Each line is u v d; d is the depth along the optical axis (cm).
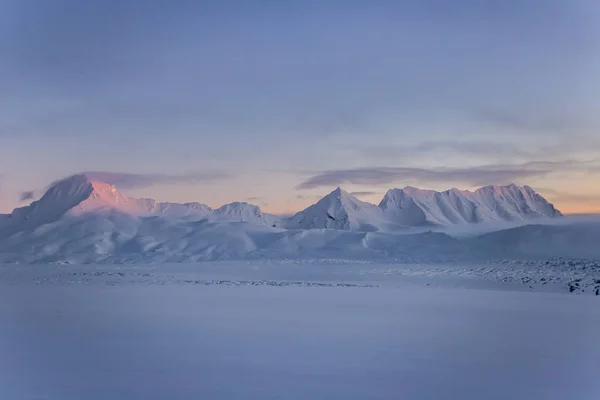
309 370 1361
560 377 1305
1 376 1312
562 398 1152
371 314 2381
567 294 3509
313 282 4941
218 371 1351
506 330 1945
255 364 1424
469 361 1457
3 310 2545
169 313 2425
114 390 1200
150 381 1270
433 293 3597
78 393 1180
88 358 1492
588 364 1431
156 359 1487
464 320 2183
